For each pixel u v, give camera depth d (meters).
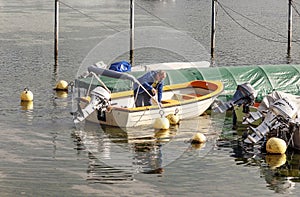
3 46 82.56
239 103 47.09
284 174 36.78
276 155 39.84
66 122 46.06
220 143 42.16
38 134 43.00
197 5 147.50
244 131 45.00
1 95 54.16
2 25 103.50
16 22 107.69
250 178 36.09
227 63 75.38
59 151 39.66
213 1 79.81
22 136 42.50
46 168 36.59
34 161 37.66
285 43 91.44
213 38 80.31
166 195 33.31
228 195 33.62
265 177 36.25
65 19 113.81
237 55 81.00
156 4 148.00
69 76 64.19
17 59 73.31
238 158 39.19
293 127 40.72
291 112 41.00
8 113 48.19
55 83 60.12
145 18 118.88
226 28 108.62
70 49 82.19
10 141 41.31
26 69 67.38
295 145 40.75
